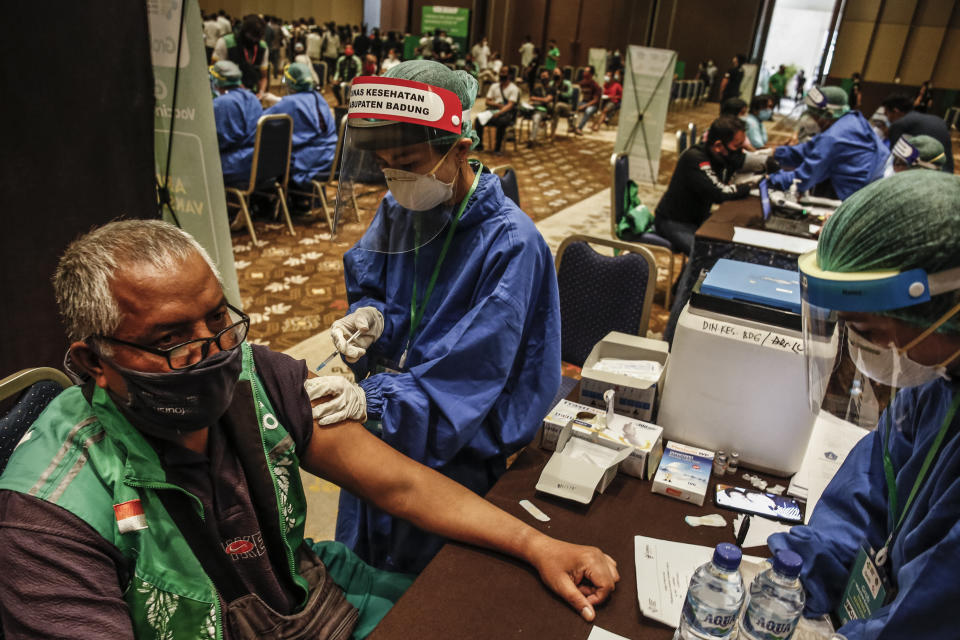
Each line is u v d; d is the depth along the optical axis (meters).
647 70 5.70
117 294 0.81
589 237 2.25
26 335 1.90
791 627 0.91
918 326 0.74
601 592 1.05
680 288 3.28
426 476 1.20
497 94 9.57
